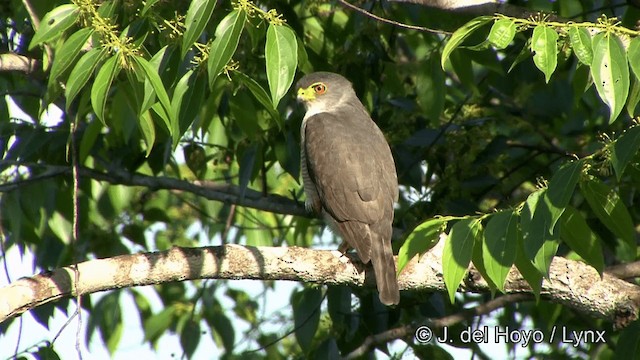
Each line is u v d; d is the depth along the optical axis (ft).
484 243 22.38
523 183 42.45
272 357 45.57
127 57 22.03
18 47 32.32
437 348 34.42
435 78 34.35
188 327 40.88
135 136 37.93
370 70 37.09
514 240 22.25
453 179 36.50
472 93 39.37
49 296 26.12
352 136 33.94
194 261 27.35
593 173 27.84
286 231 41.75
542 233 21.24
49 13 22.31
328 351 33.30
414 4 31.89
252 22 25.11
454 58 35.55
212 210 45.50
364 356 35.78
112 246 40.91
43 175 37.11
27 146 35.35
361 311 35.65
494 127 41.04
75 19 22.40
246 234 44.93
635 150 20.31
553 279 27.84
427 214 36.55
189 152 38.42
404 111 38.65
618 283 27.66
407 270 28.94
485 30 33.86
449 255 23.21
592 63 20.29
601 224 35.78
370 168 32.91
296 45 21.85
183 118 23.81
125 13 25.49
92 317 40.34
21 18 29.66
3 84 36.22
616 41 20.47
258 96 24.73
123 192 42.83
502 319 41.63
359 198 32.32
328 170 33.14
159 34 25.99
